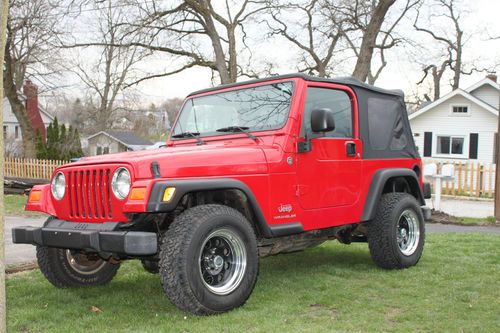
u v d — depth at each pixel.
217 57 20.38
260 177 4.72
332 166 5.44
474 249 7.31
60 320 4.28
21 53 26.48
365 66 18.67
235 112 5.44
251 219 4.79
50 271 5.16
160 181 4.00
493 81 28.77
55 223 4.57
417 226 6.36
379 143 6.18
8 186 17.42
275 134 5.03
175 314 4.30
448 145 27.00
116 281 5.69
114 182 4.17
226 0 20.86
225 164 4.49
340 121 5.69
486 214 14.52
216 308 4.21
